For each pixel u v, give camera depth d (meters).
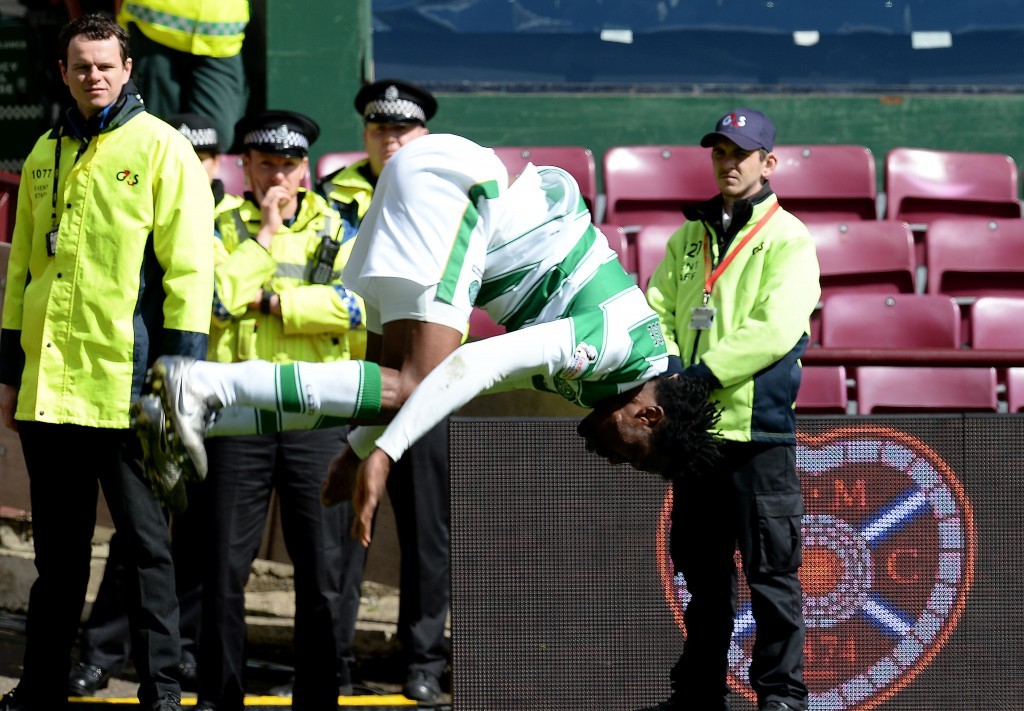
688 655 14.80
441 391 10.30
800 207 26.72
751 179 16.58
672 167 26.41
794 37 30.73
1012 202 27.39
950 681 15.17
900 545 15.26
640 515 14.86
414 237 10.82
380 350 12.12
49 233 15.24
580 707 14.82
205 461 9.85
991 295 25.41
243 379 9.97
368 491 10.02
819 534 15.33
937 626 15.22
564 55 30.39
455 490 14.72
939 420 15.23
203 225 15.17
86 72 15.06
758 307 15.65
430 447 17.78
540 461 14.77
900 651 15.26
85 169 15.14
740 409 15.08
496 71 30.28
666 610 14.90
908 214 27.14
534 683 14.76
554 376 11.36
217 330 16.89
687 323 16.41
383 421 10.55
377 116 18.77
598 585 14.84
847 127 30.34
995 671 15.16
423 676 17.53
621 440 11.81
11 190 25.17
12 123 29.83
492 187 11.11
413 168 11.04
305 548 16.39
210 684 16.09
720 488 15.16
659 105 29.95
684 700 14.78
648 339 11.62
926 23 31.20
